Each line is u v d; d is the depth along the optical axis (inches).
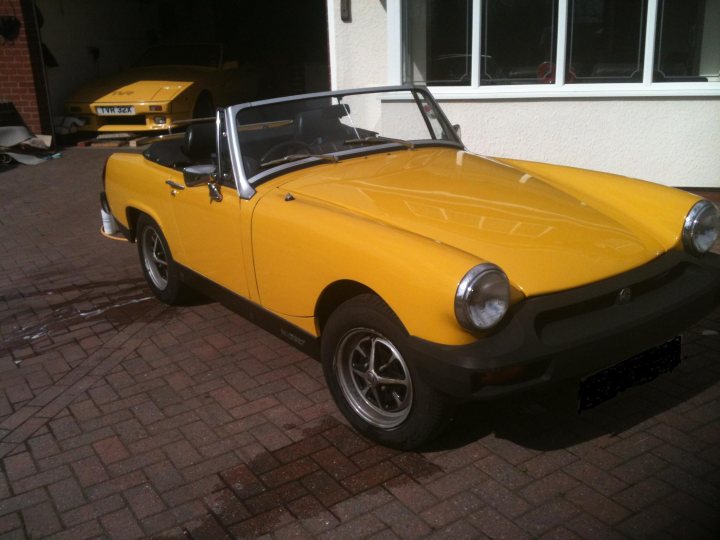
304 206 138.3
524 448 129.7
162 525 114.7
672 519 109.9
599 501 114.7
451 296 106.0
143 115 450.3
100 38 525.0
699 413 138.2
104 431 143.0
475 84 311.4
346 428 139.3
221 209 158.2
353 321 126.5
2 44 433.4
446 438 133.7
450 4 307.4
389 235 120.2
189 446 135.9
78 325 197.9
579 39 291.6
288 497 119.6
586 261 120.8
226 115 154.9
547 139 305.7
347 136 172.9
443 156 170.9
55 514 118.8
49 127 452.4
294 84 590.9
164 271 207.6
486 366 105.6
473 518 112.2
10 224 305.1
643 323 118.0
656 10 278.1
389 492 119.5
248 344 179.6
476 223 128.7
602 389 120.3
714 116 281.4
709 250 138.6
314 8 576.7
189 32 610.2
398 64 319.9
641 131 291.6
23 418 149.9
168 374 165.8
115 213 217.8
